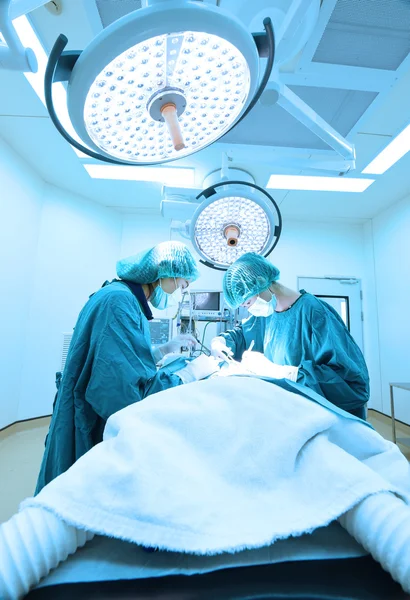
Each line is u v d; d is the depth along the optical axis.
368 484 0.42
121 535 0.37
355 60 1.37
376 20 1.19
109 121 0.57
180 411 0.56
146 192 3.04
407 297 3.03
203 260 1.24
